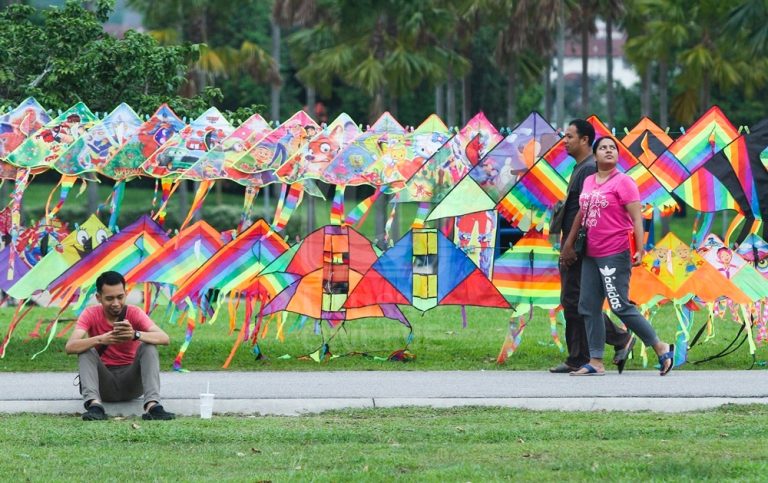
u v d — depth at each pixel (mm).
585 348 30875
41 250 34906
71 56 51031
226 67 113750
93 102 50250
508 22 106938
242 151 35125
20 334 41094
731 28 101250
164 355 34000
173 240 33156
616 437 22516
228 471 19734
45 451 21453
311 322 46562
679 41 112875
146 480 19109
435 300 32875
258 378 30062
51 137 34812
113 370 25906
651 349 34344
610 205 29094
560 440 22234
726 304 38875
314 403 26250
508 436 22516
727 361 32844
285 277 33094
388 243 37406
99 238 34438
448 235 41125
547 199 32969
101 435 22734
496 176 33656
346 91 140750
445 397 27000
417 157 35812
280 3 110438
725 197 33781
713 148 35188
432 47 108500
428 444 21859
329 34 113938
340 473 19266
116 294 25859
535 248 32969
